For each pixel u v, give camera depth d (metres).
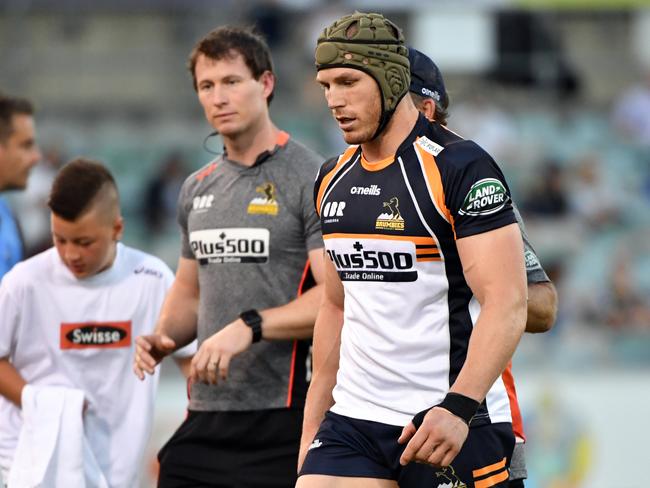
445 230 10.88
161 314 15.20
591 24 46.31
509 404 11.69
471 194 10.59
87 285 15.30
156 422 27.69
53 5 43.78
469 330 11.07
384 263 11.16
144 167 41.72
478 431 11.21
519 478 12.23
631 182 42.16
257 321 13.96
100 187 14.72
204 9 43.75
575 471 28.52
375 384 11.45
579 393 28.92
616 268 37.19
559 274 37.53
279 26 42.75
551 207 39.44
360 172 11.38
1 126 18.83
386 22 10.87
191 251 15.23
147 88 43.81
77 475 14.62
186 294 15.31
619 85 45.72
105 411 15.35
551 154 42.25
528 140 42.47
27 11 43.62
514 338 10.38
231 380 14.73
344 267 11.53
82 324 15.30
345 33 10.71
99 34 44.16
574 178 40.72
